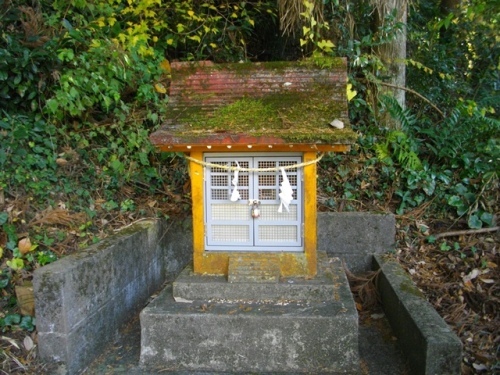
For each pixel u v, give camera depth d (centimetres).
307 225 288
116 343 309
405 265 365
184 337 271
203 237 299
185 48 557
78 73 401
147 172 428
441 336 235
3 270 290
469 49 638
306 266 291
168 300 291
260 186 291
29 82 385
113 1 479
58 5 441
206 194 296
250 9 561
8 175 333
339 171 434
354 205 417
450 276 345
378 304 354
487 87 600
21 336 268
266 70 308
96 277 287
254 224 295
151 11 479
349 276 373
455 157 423
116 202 404
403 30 479
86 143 412
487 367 256
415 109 540
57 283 248
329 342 261
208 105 296
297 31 496
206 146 271
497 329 287
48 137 394
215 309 275
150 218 397
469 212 386
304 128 268
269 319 263
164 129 279
